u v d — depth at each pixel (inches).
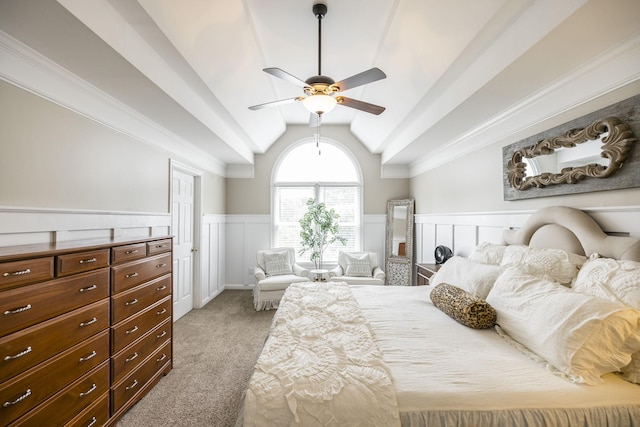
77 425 61.2
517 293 65.1
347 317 73.0
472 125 122.6
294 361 50.6
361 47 110.0
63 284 58.5
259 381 45.4
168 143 134.6
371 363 50.1
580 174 76.3
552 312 54.1
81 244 69.6
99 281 68.0
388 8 88.6
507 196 108.1
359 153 216.8
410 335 64.1
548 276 69.7
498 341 61.4
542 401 43.1
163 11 70.7
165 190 133.9
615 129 66.5
